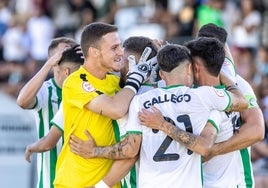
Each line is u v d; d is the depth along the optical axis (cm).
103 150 1002
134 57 1030
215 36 1080
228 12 2305
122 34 2434
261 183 1620
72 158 1023
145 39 1042
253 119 1045
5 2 2558
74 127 1016
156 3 2517
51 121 1095
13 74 2314
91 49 1012
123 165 1003
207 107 992
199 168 993
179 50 998
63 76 1114
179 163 982
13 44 2400
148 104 992
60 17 2603
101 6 2756
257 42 2284
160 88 1003
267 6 2361
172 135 977
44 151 1097
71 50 1113
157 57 1004
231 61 1077
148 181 987
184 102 988
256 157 1705
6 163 1628
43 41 2459
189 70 1003
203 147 973
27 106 1124
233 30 2281
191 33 2312
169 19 2420
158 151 984
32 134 1647
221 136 1026
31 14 2508
